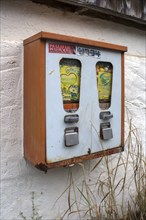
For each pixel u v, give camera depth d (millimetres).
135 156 1874
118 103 1474
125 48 1464
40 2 1410
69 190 1457
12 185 1363
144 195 1741
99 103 1400
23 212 1403
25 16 1364
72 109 1287
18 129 1359
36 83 1200
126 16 1672
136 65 1907
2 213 1340
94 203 1588
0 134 1312
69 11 1530
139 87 1933
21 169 1385
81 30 1596
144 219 1765
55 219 1519
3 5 1297
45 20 1437
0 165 1322
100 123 1391
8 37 1316
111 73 1439
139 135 1940
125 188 1864
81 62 1287
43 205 1471
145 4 1781
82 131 1318
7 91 1318
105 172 1732
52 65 1188
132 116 1897
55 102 1211
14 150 1354
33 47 1217
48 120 1194
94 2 1465
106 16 1707
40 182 1455
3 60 1302
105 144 1420
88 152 1347
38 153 1212
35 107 1222
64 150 1253
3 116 1314
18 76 1342
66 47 1226
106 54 1391
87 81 1321
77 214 1609
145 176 1741
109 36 1749
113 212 1638
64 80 1250
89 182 1660
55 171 1506
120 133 1493
